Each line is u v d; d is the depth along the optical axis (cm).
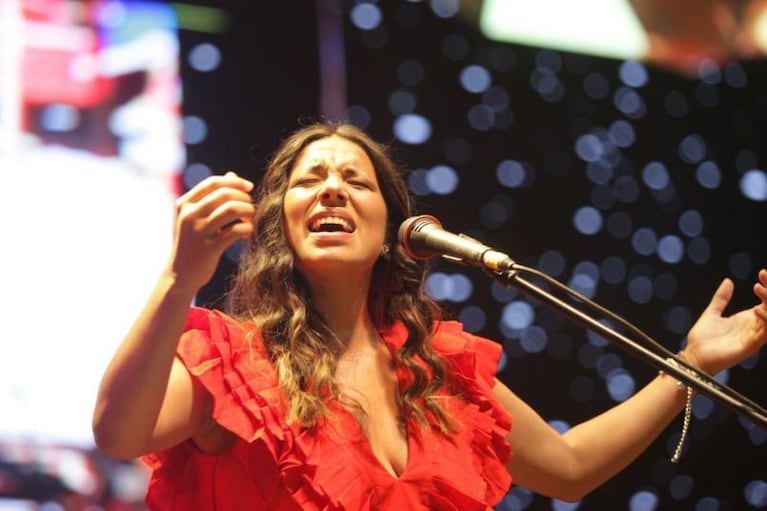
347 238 447
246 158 977
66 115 889
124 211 892
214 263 373
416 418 435
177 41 945
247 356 427
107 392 376
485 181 1109
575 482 502
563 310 410
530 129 1133
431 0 1111
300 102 1020
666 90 1188
